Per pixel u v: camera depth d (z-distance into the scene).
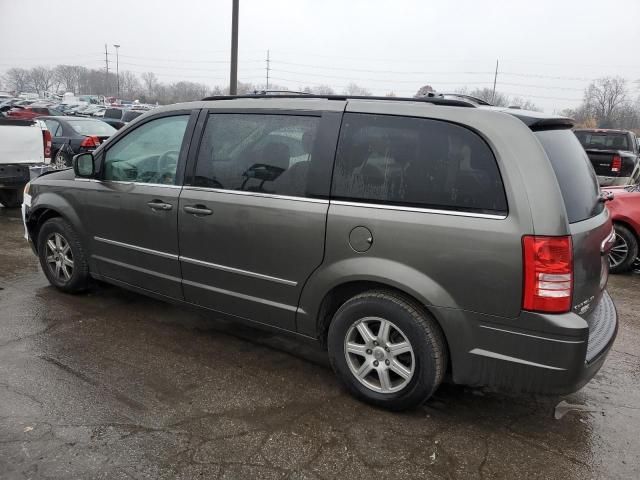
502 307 2.71
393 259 2.95
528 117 2.88
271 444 2.82
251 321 3.66
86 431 2.86
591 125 52.44
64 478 2.50
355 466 2.67
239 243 3.53
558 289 2.63
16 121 8.03
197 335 4.16
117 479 2.51
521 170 2.69
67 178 4.71
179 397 3.25
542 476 2.66
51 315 4.44
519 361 2.74
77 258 4.66
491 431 3.03
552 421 3.15
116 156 4.31
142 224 4.07
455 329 2.84
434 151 2.91
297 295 3.35
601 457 2.83
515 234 2.65
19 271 5.57
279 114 3.46
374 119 3.11
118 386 3.34
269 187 3.41
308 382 3.50
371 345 3.14
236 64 16.86
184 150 3.85
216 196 3.62
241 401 3.23
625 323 4.80
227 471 2.59
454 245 2.78
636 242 6.38
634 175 10.98
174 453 2.71
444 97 3.22
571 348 2.63
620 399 3.44
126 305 4.73
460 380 2.92
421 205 2.90
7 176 7.96
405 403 3.08
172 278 3.99
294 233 3.27
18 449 2.69
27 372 3.47
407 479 2.59
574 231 2.74
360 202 3.07
